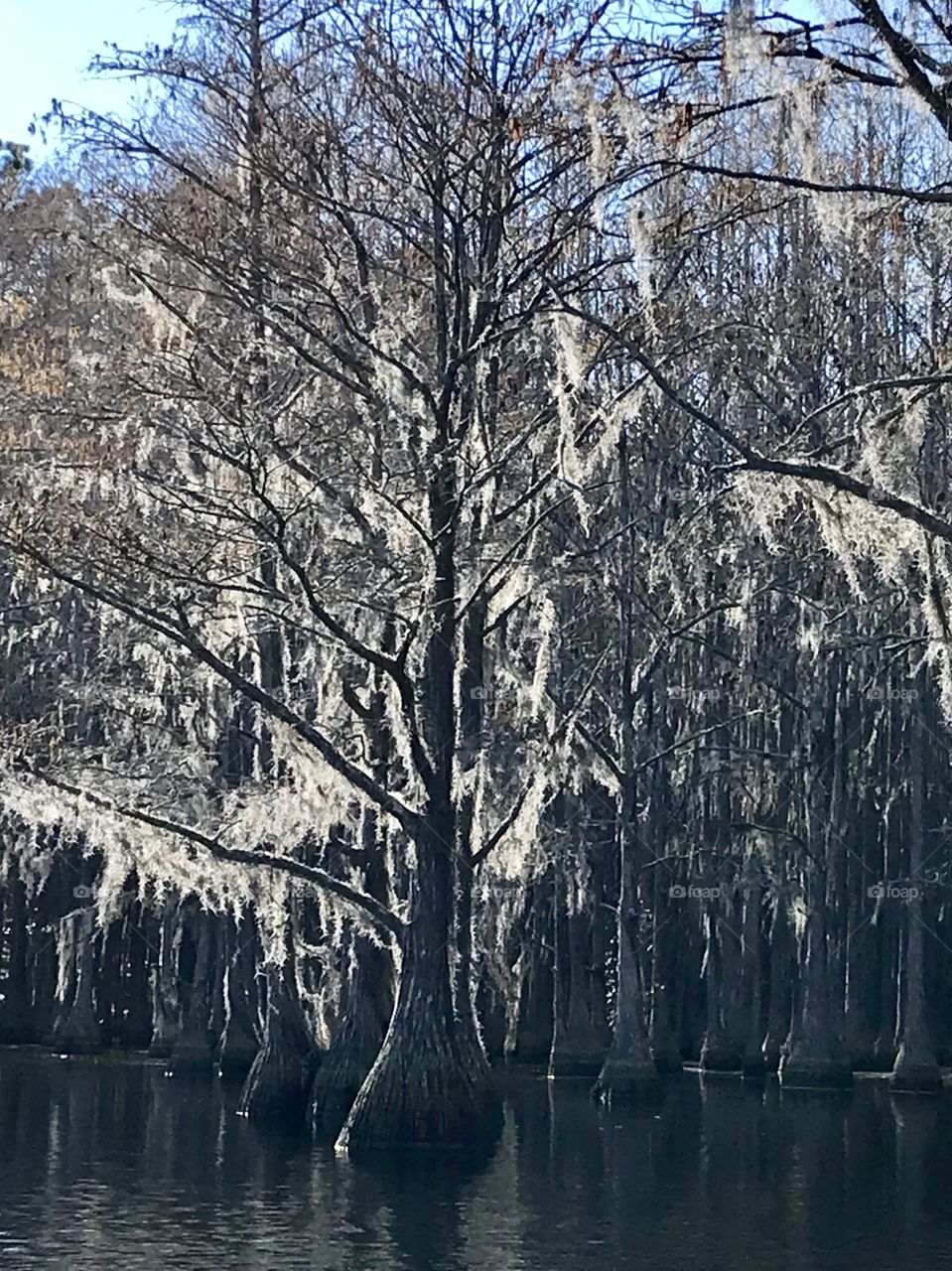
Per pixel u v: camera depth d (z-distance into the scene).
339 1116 28.69
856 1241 20.22
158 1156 26.38
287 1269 18.23
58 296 30.73
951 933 53.94
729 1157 27.88
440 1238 20.06
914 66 13.73
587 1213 21.91
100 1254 18.86
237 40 30.59
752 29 14.21
